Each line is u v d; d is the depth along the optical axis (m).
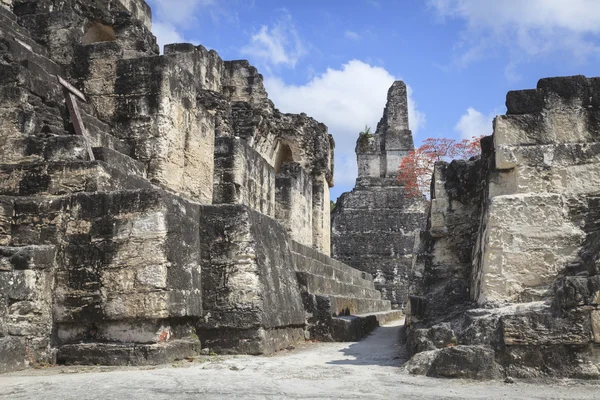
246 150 15.63
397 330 16.09
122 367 7.86
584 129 8.57
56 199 8.89
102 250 8.55
